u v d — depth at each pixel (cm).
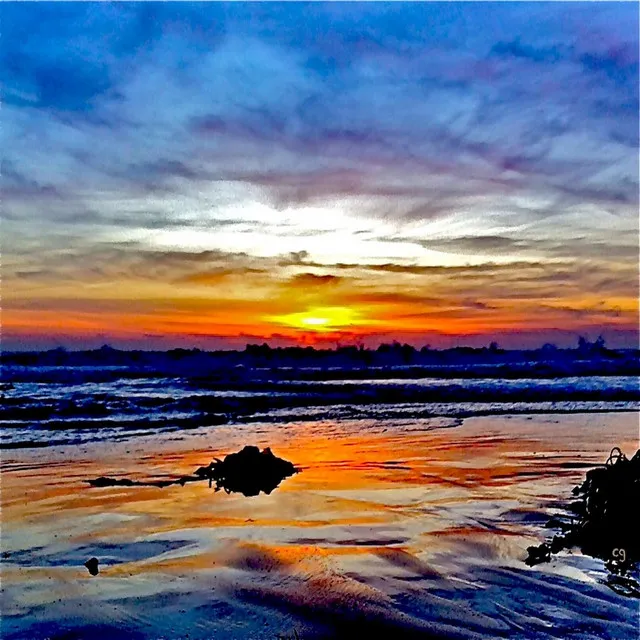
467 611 417
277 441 1065
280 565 499
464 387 1884
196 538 566
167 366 2009
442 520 619
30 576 477
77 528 591
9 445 1028
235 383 1902
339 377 2117
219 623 404
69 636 386
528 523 610
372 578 471
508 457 927
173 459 916
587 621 404
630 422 1309
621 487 544
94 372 1881
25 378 1805
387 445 1023
